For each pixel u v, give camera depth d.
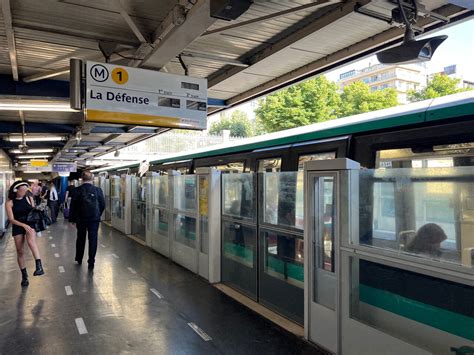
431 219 3.17
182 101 5.93
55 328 4.63
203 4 4.12
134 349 4.09
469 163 3.97
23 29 5.25
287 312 4.90
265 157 7.09
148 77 5.68
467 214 2.94
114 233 12.63
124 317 4.97
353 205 3.70
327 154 5.60
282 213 5.01
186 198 7.57
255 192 5.55
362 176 3.65
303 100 29.19
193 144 35.72
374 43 5.66
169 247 8.43
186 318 4.93
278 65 7.01
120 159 29.89
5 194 15.66
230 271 6.25
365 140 5.09
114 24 5.31
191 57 6.87
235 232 6.10
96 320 4.88
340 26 5.31
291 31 5.79
